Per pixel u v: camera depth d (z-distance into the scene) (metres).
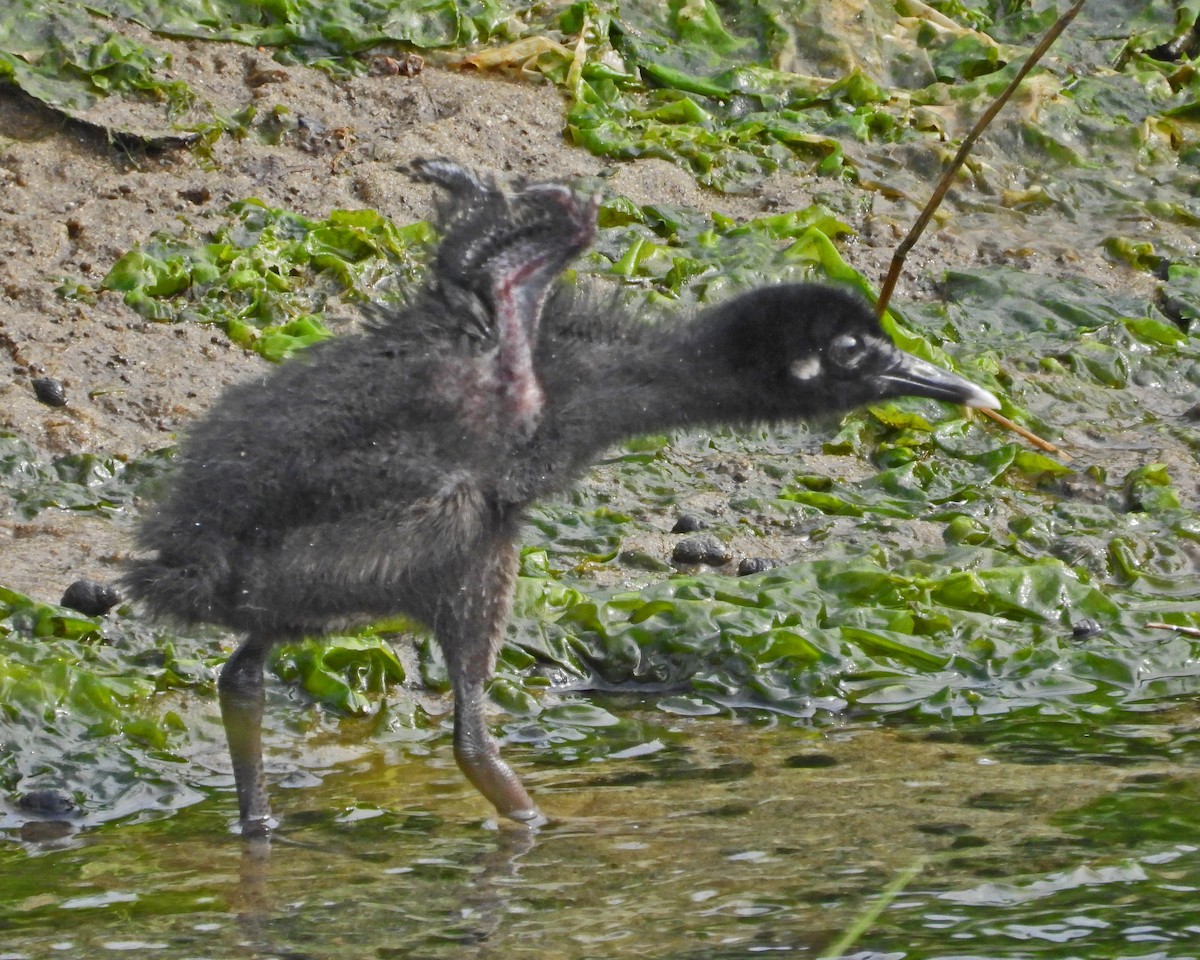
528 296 10.16
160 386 15.12
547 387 10.55
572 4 20.50
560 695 12.70
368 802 10.93
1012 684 12.84
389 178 17.73
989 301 18.00
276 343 15.57
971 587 13.67
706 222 18.25
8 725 11.35
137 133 17.31
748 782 11.16
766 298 11.16
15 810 10.78
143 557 10.26
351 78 19.02
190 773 11.33
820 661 12.84
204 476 10.07
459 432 10.19
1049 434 16.33
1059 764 11.41
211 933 9.10
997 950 8.82
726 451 15.98
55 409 14.74
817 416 11.40
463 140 18.47
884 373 11.37
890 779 11.18
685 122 19.88
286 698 12.19
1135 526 14.97
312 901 9.49
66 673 11.66
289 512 9.98
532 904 9.44
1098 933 9.00
